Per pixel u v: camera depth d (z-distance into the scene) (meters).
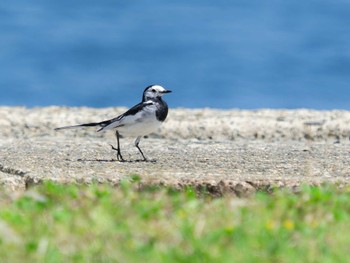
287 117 18.98
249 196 11.70
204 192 12.14
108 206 10.12
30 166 13.72
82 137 17.88
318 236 9.16
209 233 9.15
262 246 8.80
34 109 20.36
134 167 13.78
